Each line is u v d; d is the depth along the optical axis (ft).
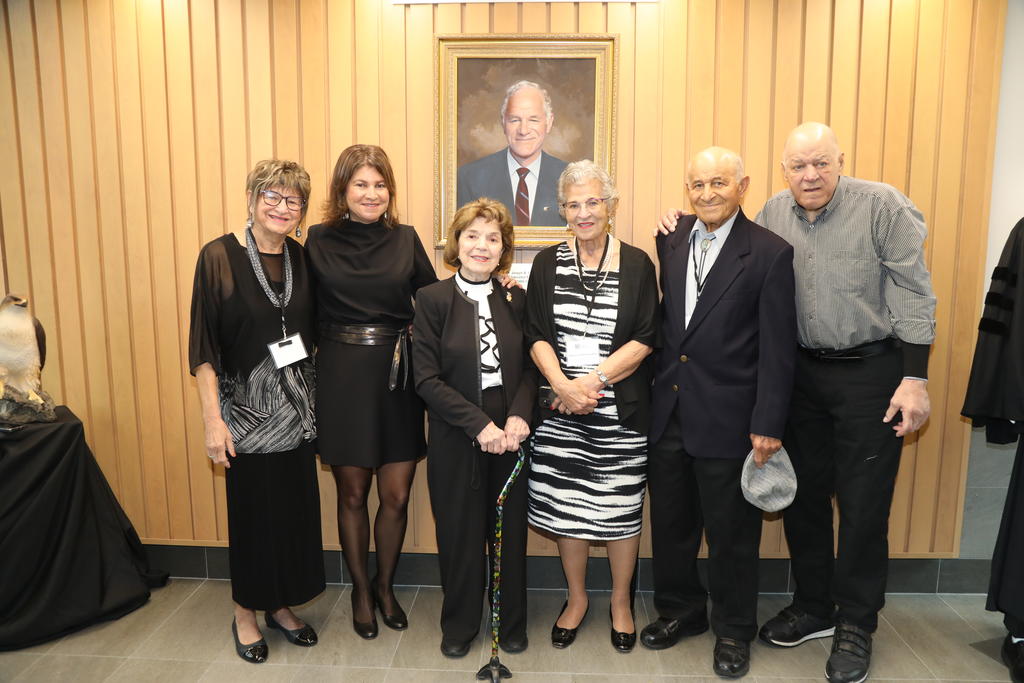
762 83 9.23
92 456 9.47
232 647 8.57
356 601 8.89
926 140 9.19
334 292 8.05
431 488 8.08
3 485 8.47
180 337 10.02
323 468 10.18
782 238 7.73
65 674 7.96
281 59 9.45
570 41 9.16
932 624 9.20
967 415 8.52
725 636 8.13
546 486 8.34
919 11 9.00
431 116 9.45
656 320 7.94
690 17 9.18
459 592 8.18
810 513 8.61
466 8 9.27
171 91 9.57
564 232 9.47
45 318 10.05
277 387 7.87
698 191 7.38
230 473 7.99
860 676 7.76
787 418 7.75
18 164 9.80
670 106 9.32
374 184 7.95
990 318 8.29
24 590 8.57
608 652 8.47
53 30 9.52
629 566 8.57
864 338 7.63
